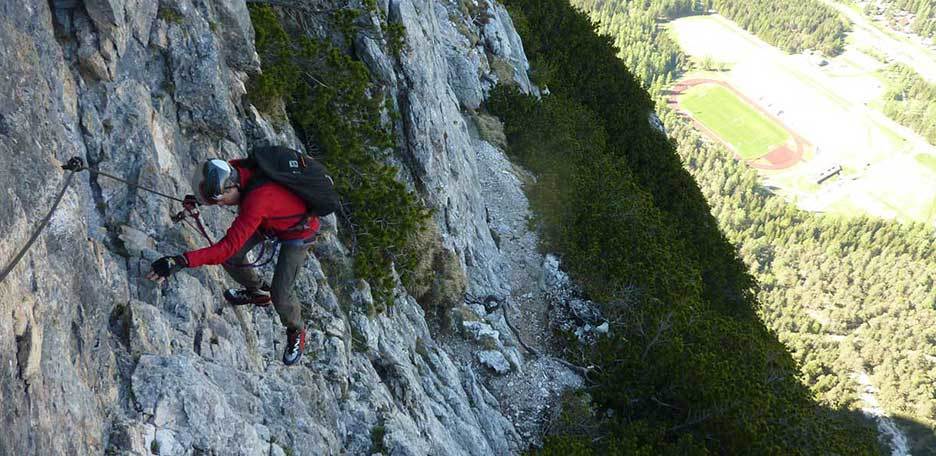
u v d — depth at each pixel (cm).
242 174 564
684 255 2661
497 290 1853
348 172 1374
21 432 398
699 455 1510
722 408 1619
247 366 729
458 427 1210
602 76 4050
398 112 1656
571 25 4175
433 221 1634
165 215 667
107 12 625
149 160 662
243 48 1005
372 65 1593
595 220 2280
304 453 725
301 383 823
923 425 12925
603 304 1947
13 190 436
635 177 3347
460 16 2828
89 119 610
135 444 516
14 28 491
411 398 1105
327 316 995
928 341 15988
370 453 895
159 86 765
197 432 570
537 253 2130
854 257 19775
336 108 1432
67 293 494
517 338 1764
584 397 1675
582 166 2573
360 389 963
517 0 3928
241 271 681
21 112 472
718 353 1900
